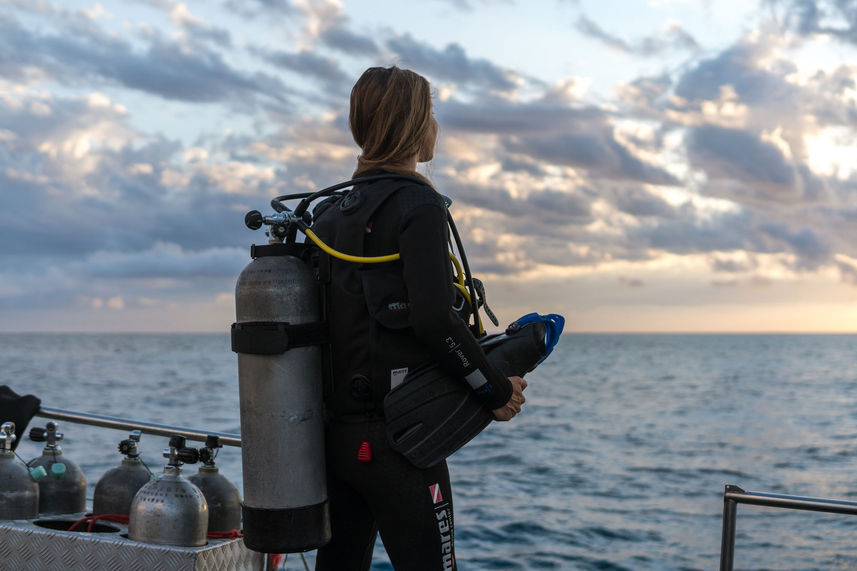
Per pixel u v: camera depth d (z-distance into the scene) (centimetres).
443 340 179
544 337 204
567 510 1158
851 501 205
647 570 809
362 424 190
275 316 187
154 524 229
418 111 199
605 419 3072
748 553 900
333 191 200
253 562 251
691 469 1784
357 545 209
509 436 2375
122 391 3969
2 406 287
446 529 192
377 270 187
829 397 4428
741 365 9306
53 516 272
